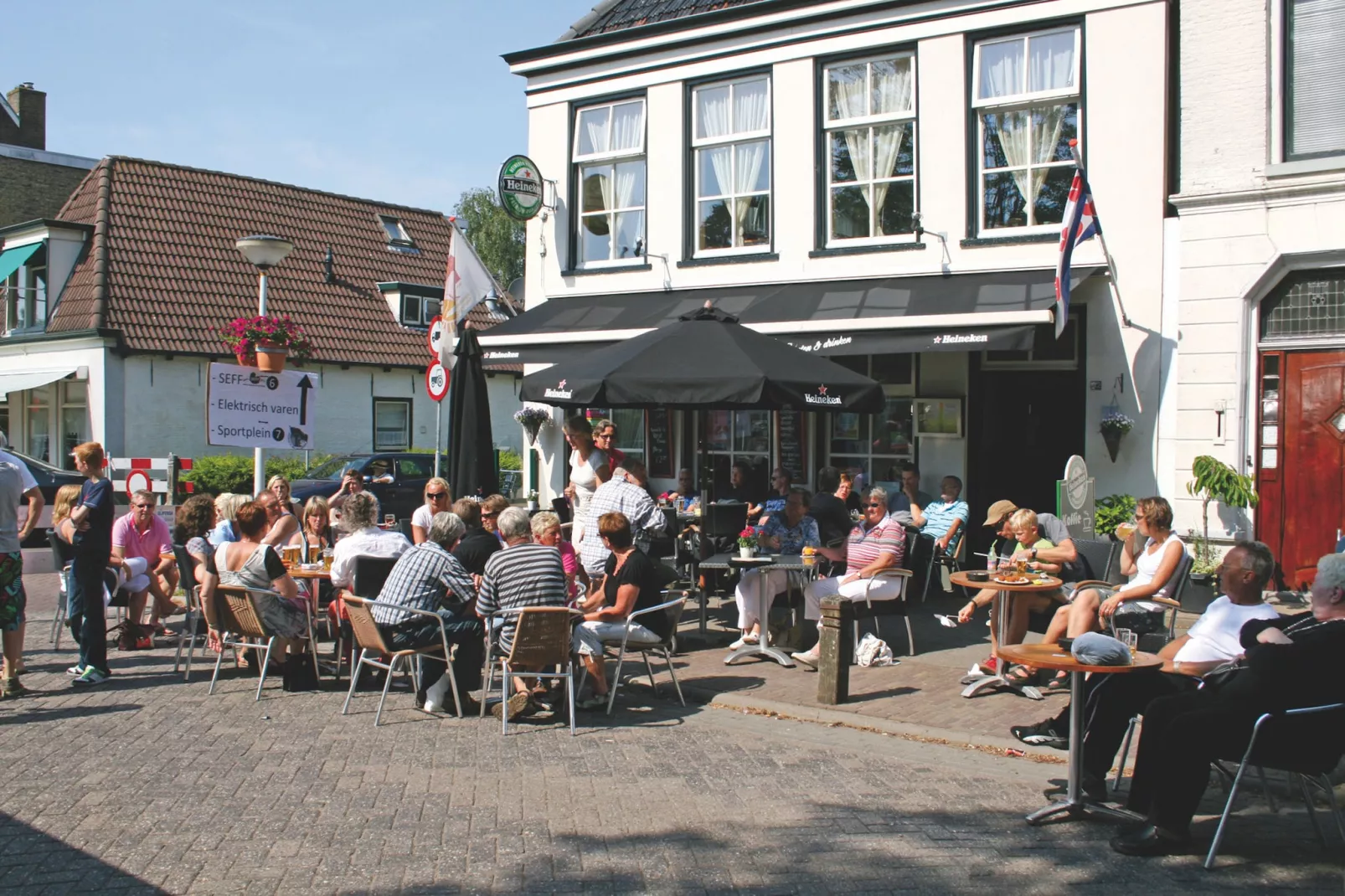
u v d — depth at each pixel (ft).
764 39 43.27
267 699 25.46
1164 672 18.90
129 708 24.48
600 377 29.50
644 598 24.98
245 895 14.58
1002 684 25.44
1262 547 18.47
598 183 48.16
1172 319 35.94
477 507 28.71
